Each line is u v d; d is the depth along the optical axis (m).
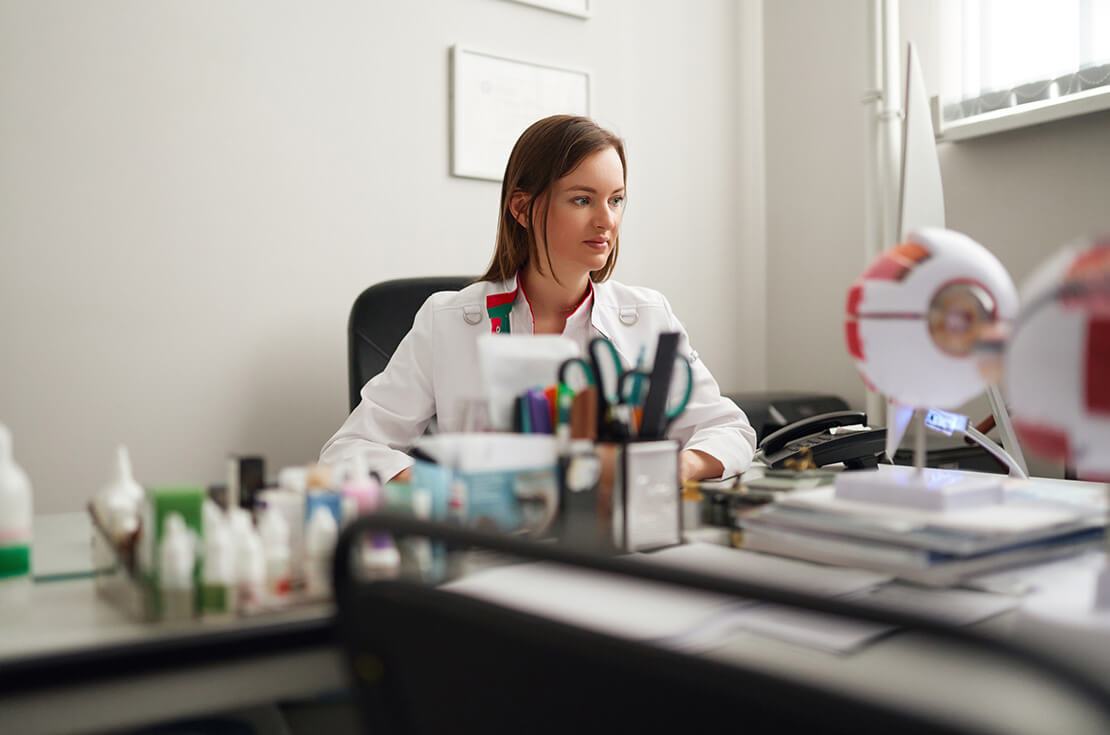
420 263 2.56
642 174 2.96
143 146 2.19
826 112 2.94
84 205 2.13
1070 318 0.59
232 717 1.07
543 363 0.92
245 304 2.32
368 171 2.48
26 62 2.06
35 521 1.24
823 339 2.98
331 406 2.44
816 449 1.31
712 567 0.82
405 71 2.53
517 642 0.42
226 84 2.28
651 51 2.97
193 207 2.25
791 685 0.37
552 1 2.74
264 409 2.35
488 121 2.64
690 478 1.21
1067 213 2.24
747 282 3.19
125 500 0.82
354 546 0.50
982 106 2.42
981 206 2.44
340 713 1.23
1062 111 2.18
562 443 0.87
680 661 0.39
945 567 0.73
